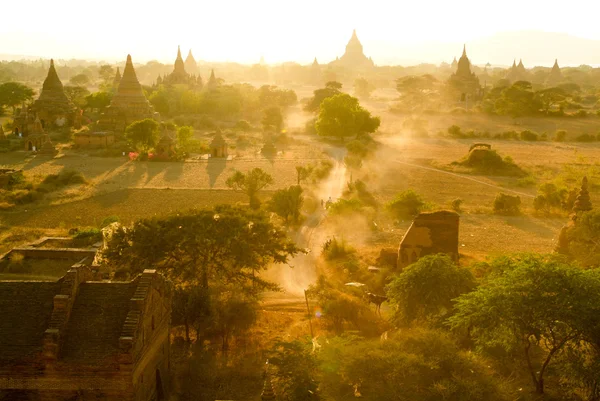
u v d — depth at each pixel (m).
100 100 182.12
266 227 46.12
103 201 83.06
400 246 52.31
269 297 48.56
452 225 51.34
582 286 30.12
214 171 106.81
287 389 28.17
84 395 27.06
